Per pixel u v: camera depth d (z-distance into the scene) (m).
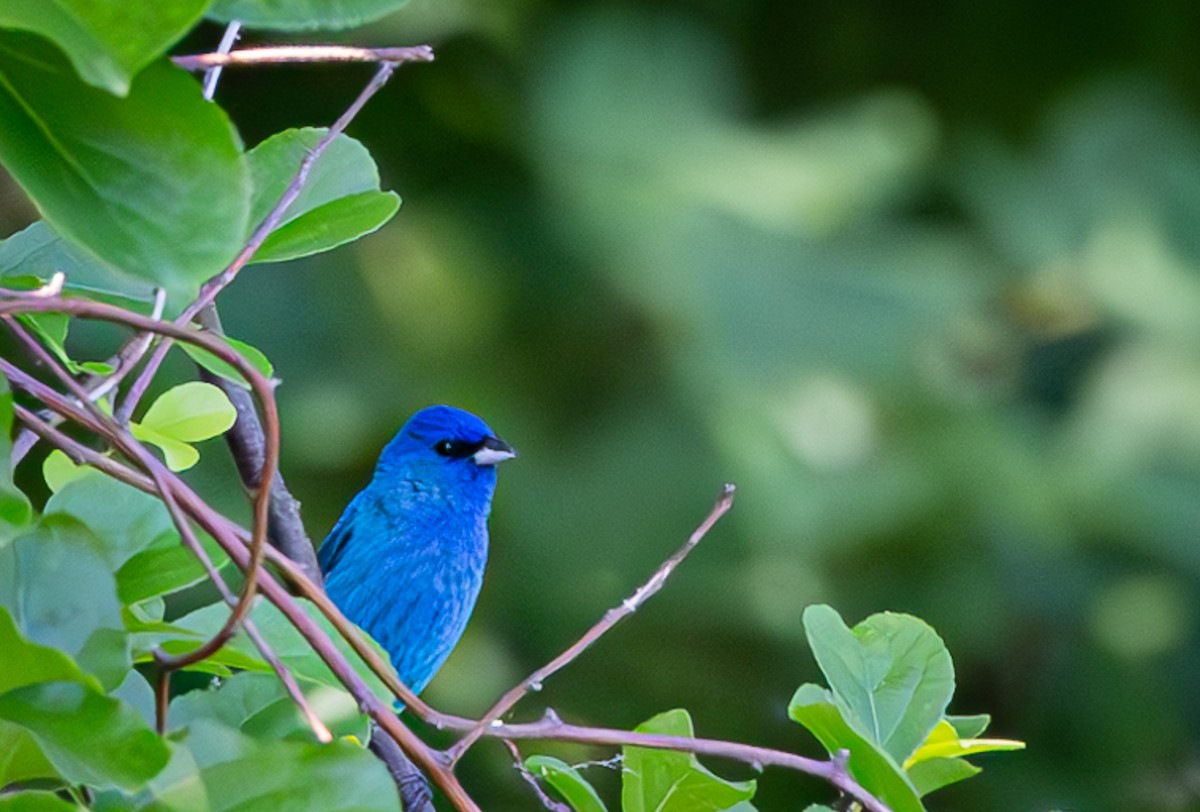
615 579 11.41
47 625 2.47
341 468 11.50
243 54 2.88
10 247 3.40
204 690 2.85
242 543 2.72
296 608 2.72
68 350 9.42
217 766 2.44
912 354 11.75
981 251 13.04
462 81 12.45
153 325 2.54
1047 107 14.29
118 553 2.92
